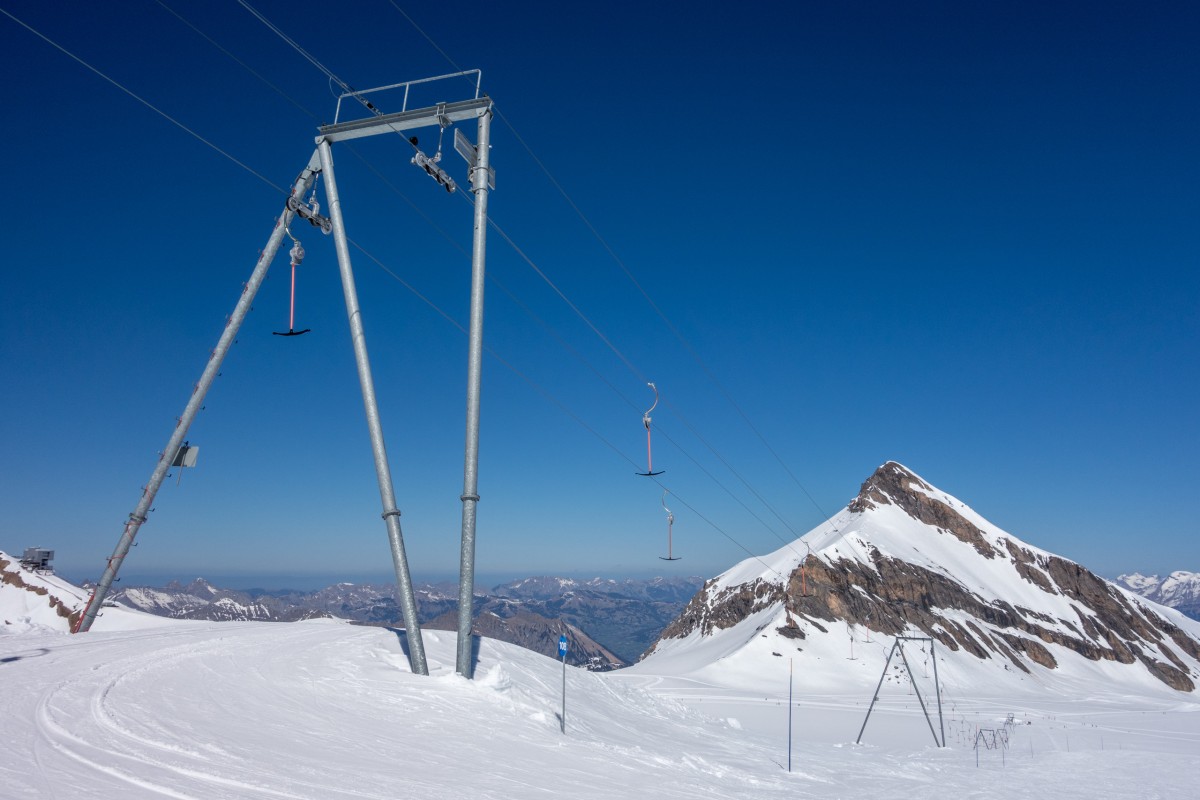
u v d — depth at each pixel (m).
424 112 38.81
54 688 25.69
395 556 37.06
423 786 19.81
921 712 105.94
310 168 42.75
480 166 37.72
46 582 67.88
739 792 29.00
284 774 18.70
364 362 38.06
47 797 14.64
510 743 28.33
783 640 158.75
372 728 26.45
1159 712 121.00
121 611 61.59
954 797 38.75
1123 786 47.19
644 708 52.28
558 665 53.50
